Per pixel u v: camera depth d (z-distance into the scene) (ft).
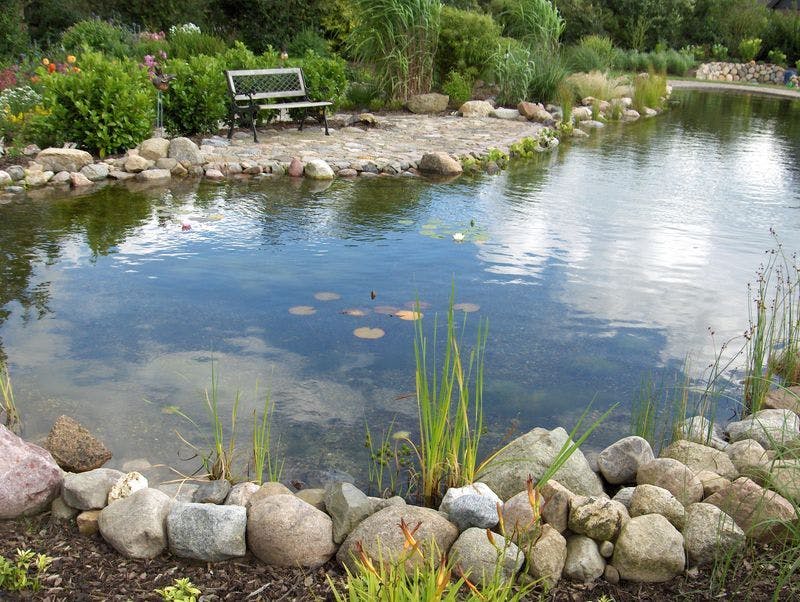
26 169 25.67
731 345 14.43
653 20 92.84
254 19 63.31
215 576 7.89
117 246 19.38
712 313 16.02
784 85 88.48
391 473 10.15
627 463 10.00
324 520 8.38
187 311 15.31
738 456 10.35
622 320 15.46
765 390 12.16
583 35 84.43
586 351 13.94
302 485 9.82
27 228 20.57
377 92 46.70
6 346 13.43
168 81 32.48
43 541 8.34
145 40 51.13
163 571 7.94
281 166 28.94
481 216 23.54
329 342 14.01
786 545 8.40
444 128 40.45
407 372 12.92
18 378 12.26
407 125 40.86
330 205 24.26
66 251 18.84
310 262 18.60
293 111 38.19
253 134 34.91
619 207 25.39
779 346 14.30
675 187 29.04
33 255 18.40
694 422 11.31
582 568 7.93
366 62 48.03
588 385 12.67
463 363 13.32
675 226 23.09
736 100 68.64
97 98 27.91
